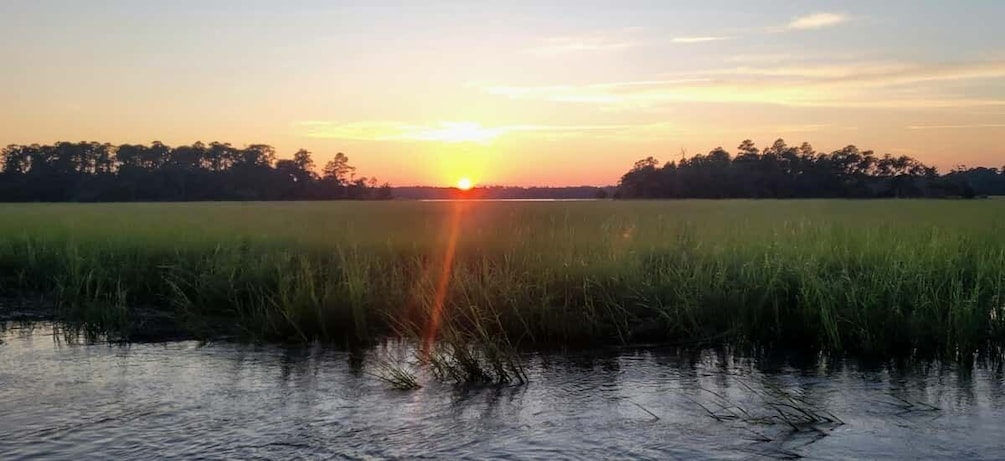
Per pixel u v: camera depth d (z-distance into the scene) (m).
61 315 10.77
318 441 5.74
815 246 12.16
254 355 8.65
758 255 11.41
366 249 13.48
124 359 8.43
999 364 8.04
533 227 15.03
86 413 6.40
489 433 5.93
